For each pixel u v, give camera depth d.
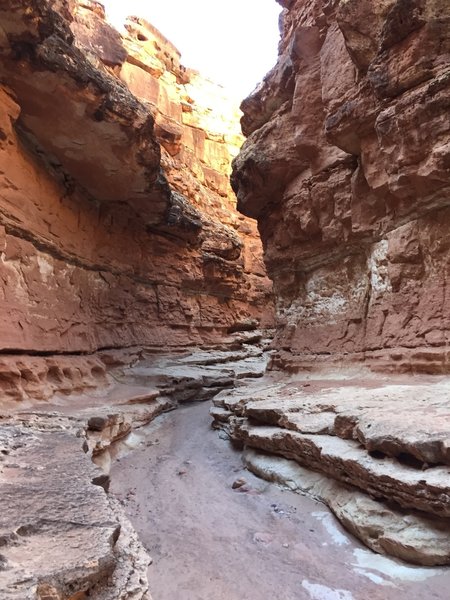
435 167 7.28
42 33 7.66
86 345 11.99
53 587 1.92
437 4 7.23
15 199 8.87
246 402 9.04
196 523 5.21
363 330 9.70
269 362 13.74
